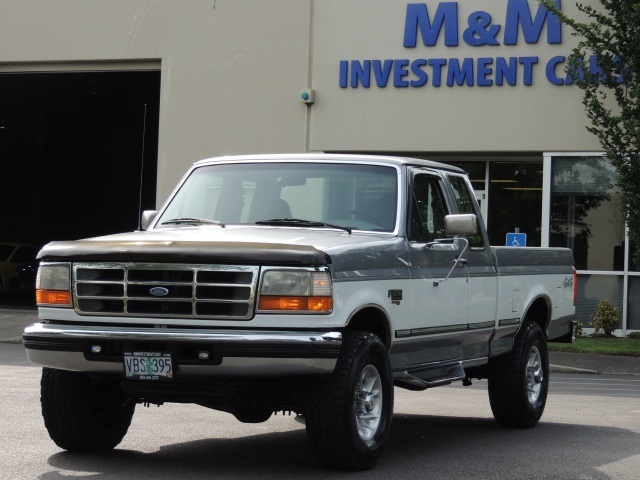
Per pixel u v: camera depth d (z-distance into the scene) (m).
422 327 9.53
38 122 45.50
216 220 9.88
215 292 8.05
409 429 11.32
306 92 24.81
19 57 26.92
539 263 12.06
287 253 8.03
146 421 11.23
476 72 23.86
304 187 9.84
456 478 8.38
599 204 23.38
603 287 23.34
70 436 8.96
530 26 23.52
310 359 7.91
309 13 25.02
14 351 19.94
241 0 25.45
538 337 11.80
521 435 11.01
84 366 8.34
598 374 18.92
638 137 20.62
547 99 23.50
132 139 46.03
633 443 10.52
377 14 24.56
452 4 23.98
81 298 8.37
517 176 24.41
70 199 47.03
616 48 21.27
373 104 24.58
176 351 8.02
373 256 8.77
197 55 25.75
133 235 8.99
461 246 10.30
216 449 9.58
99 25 26.45
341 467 8.46
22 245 34.78
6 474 8.18
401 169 9.80
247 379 8.30
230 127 25.53
